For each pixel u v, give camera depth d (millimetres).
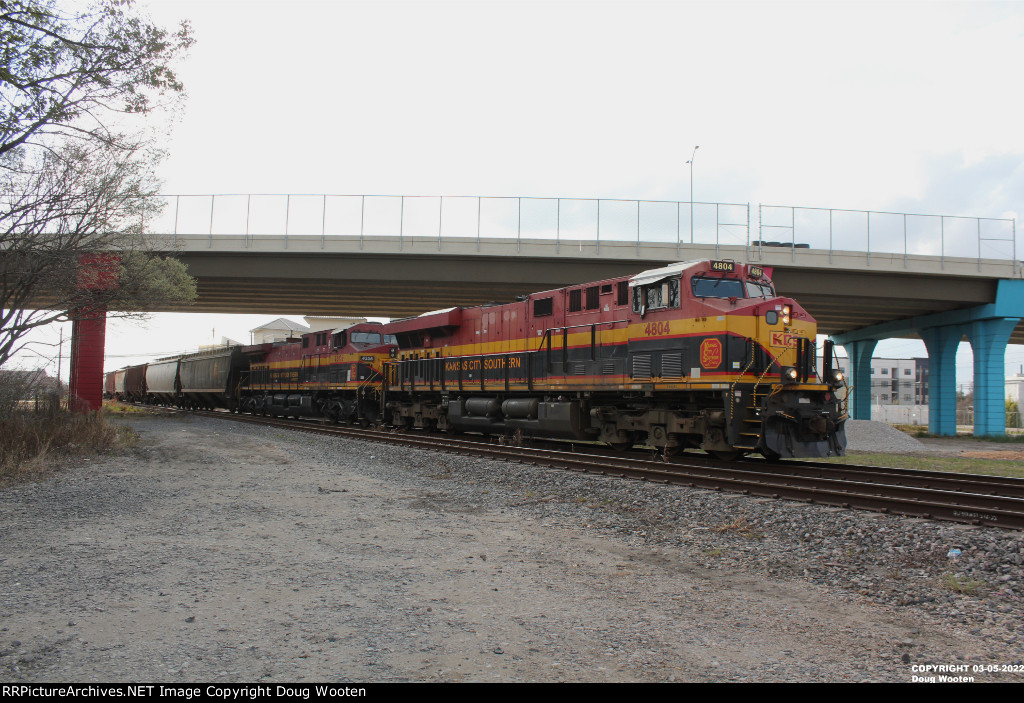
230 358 40906
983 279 35594
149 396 58875
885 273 33875
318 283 34688
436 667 4773
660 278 15016
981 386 37281
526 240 31922
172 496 11312
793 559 7734
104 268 20672
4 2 11961
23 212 16141
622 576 7230
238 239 32375
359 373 27750
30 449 16359
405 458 17000
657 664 4902
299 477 13844
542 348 18781
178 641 5164
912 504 9047
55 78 13055
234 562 7352
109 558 7402
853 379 50438
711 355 13828
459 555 7918
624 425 16641
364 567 7309
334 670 4688
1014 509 8953
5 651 4910
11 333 18188
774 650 5227
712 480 11562
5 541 8117
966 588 6496
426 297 38062
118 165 17531
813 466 14688
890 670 4871
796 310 14164
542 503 11328
